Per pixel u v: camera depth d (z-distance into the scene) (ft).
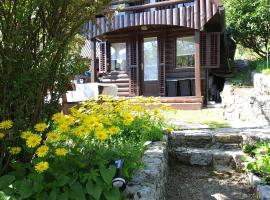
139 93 41.91
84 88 24.80
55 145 10.02
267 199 10.34
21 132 9.20
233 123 23.07
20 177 8.99
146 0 39.14
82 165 9.07
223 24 37.55
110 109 15.49
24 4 8.84
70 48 10.57
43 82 9.61
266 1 41.88
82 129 9.87
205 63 38.11
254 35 44.62
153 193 9.46
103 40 44.96
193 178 15.03
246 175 14.66
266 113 24.08
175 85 40.34
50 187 8.61
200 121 24.20
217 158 15.89
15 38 8.79
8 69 8.87
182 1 33.96
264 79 31.86
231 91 34.81
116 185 8.95
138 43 41.98
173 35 40.47
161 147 13.76
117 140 12.98
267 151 14.43
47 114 10.23
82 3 9.90
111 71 44.21
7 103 9.16
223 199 12.91
